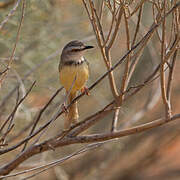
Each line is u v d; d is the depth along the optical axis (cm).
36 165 1041
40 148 805
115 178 1964
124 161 2008
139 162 2034
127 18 744
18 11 1189
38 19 1362
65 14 1498
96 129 1798
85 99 1822
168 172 2094
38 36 1400
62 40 1450
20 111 1202
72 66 983
